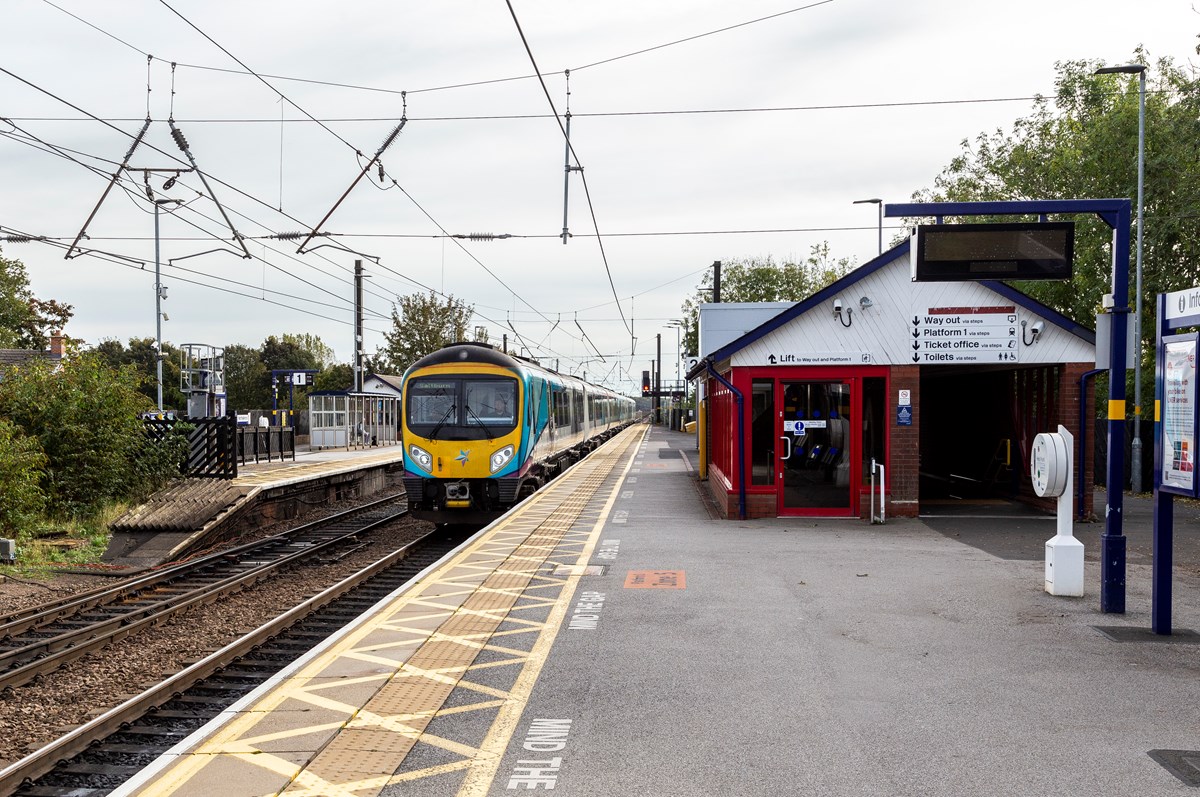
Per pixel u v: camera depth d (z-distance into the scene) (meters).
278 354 87.88
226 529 17.58
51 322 55.91
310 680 6.46
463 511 16.92
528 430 17.42
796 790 4.68
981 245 9.66
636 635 7.67
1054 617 8.31
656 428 75.81
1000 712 5.82
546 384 20.91
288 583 13.21
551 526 14.28
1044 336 14.95
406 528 18.98
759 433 15.34
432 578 10.07
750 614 8.41
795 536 13.24
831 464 15.30
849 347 15.16
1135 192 23.73
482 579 10.02
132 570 13.88
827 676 6.56
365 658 6.99
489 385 17.00
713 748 5.23
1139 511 17.42
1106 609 8.48
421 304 54.22
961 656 7.07
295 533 17.72
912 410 15.16
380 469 29.00
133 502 18.62
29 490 15.59
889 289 15.12
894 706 5.93
